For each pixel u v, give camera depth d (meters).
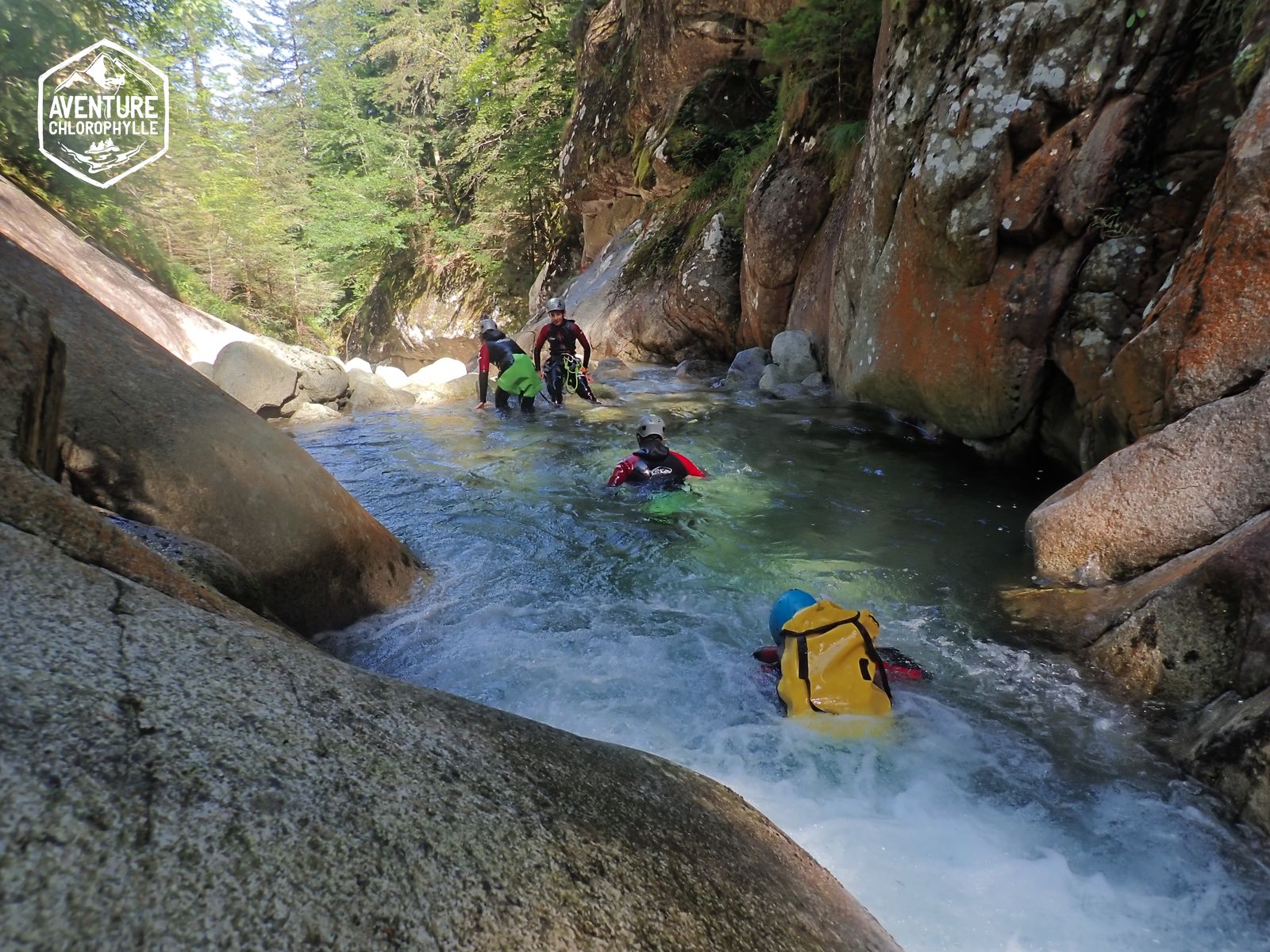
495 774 1.36
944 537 4.66
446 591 4.07
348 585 3.65
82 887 0.79
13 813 0.82
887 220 6.13
